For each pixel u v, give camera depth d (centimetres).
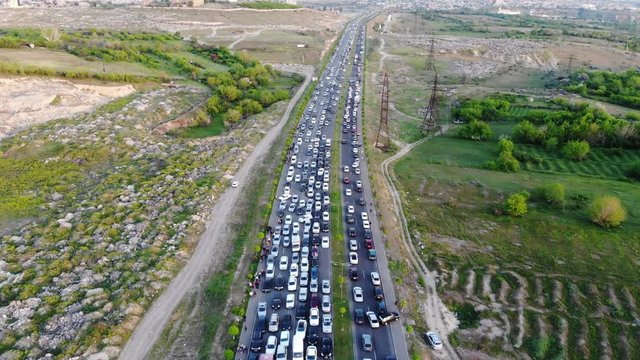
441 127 16588
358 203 10394
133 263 7900
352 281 7775
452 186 11775
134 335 6538
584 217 9994
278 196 10575
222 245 8619
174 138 14412
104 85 16762
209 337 6531
